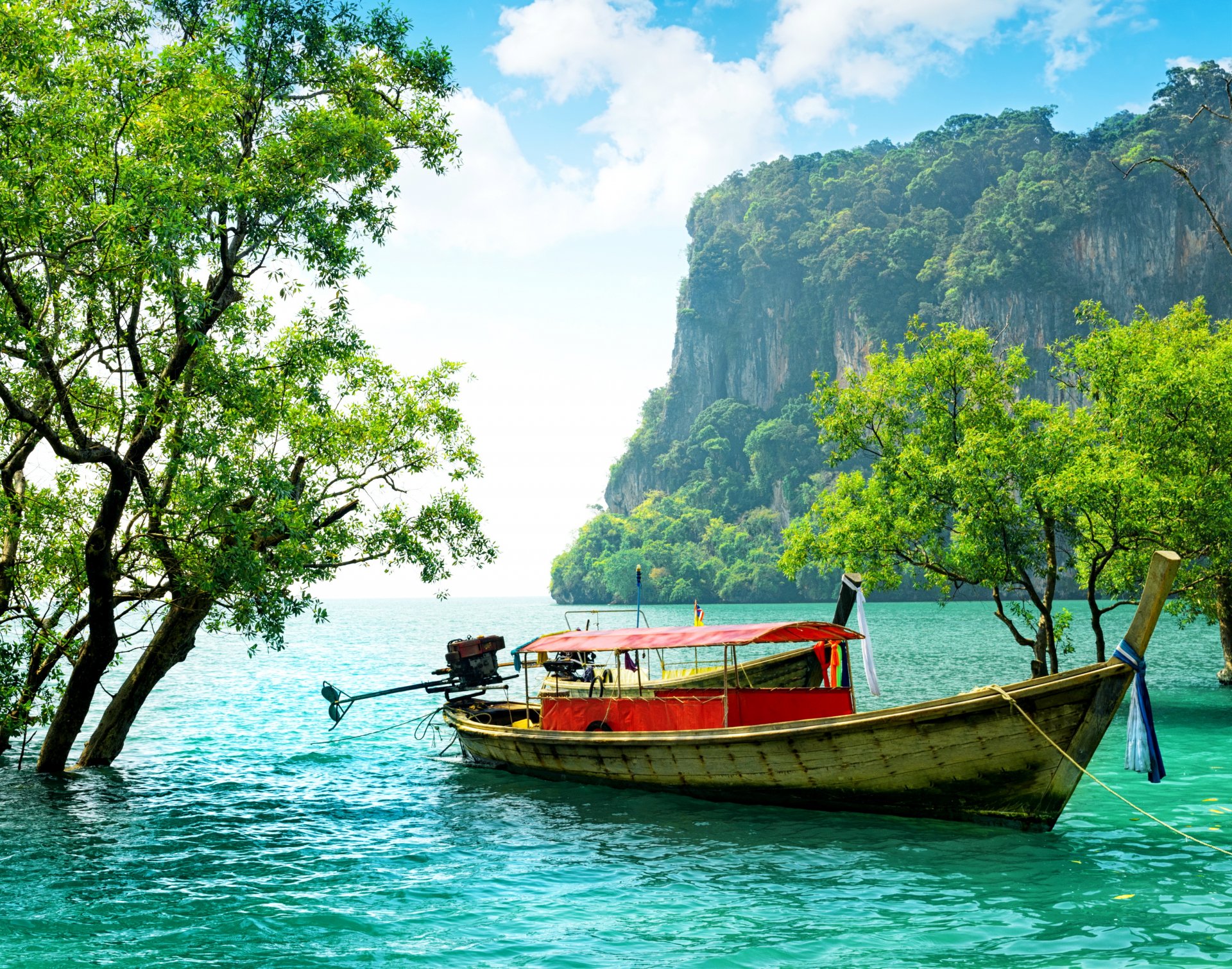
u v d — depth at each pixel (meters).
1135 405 24.19
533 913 10.55
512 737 18.97
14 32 12.48
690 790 16.08
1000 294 173.12
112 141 14.15
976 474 23.81
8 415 17.19
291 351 17.20
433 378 18.70
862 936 9.48
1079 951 8.90
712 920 10.12
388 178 17.92
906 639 64.62
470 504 18.47
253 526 16.00
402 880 11.97
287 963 9.16
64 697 18.84
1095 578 23.77
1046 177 181.12
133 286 14.64
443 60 18.39
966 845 12.62
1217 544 22.78
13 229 12.71
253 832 14.79
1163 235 167.25
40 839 14.27
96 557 16.36
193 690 38.34
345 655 61.19
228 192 14.75
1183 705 26.19
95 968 9.05
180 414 15.33
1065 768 12.35
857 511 26.86
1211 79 173.75
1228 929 9.40
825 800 14.41
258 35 15.73
